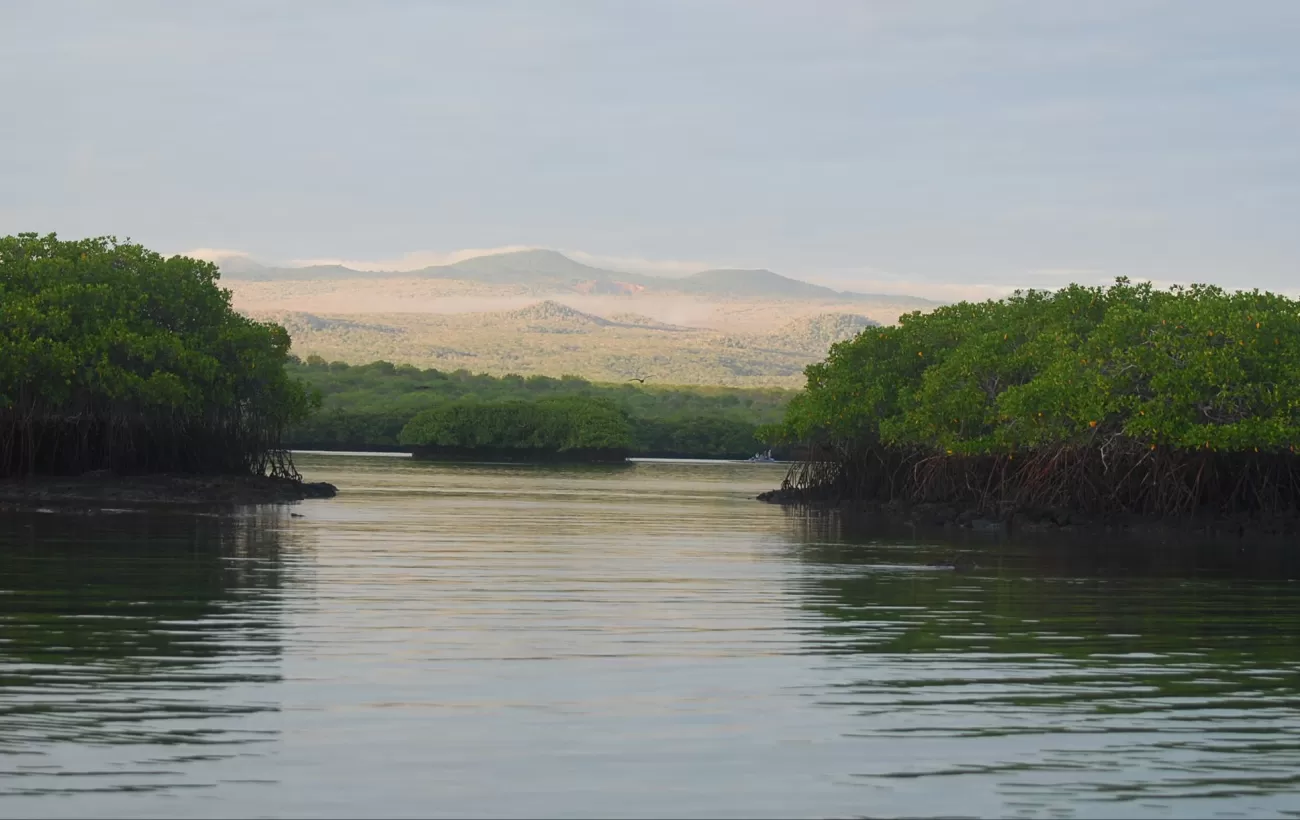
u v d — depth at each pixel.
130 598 24.77
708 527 48.69
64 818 12.12
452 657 19.56
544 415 160.12
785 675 18.70
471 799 12.95
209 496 56.56
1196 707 17.08
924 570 33.34
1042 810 13.02
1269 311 50.25
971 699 17.36
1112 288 60.78
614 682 18.05
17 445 60.03
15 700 16.17
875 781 13.77
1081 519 50.41
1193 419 48.56
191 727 15.12
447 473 103.38
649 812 12.73
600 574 30.89
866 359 67.75
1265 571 34.62
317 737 14.89
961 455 58.03
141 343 60.09
